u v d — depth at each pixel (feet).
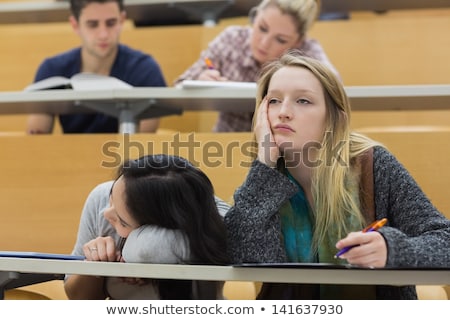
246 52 10.96
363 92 9.21
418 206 6.44
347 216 6.52
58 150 9.25
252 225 6.38
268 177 6.53
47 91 9.70
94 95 9.53
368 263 5.70
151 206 6.52
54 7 13.34
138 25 13.60
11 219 9.23
